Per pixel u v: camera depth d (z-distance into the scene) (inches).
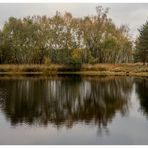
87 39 3836.1
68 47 3754.9
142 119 949.2
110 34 3865.7
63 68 3336.6
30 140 745.0
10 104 1211.9
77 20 3843.5
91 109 1121.4
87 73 3134.8
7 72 3208.7
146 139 751.1
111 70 3216.0
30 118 967.6
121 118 965.8
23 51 3786.9
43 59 3843.5
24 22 3794.3
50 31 3782.0
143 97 1392.7
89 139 751.1
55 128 847.7
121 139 751.7
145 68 3198.8
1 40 3750.0
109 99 1344.7
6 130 828.6
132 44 4377.5
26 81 2171.5
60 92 1569.9
